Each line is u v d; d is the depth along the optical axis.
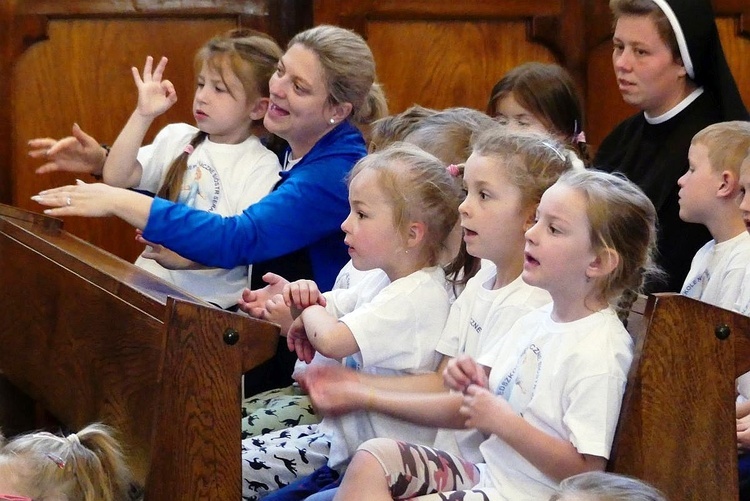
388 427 3.25
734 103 4.11
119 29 5.30
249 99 4.42
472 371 2.86
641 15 4.11
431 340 3.26
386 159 3.32
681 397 2.75
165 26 5.34
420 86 5.50
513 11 5.49
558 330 2.84
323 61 4.07
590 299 2.84
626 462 2.73
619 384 2.74
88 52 5.29
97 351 3.20
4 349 3.83
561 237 2.80
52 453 2.80
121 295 3.07
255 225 4.02
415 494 2.85
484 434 3.07
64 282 3.39
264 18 5.39
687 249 4.09
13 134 5.25
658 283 4.08
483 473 2.92
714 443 2.77
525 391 2.86
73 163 4.46
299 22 5.43
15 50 5.21
